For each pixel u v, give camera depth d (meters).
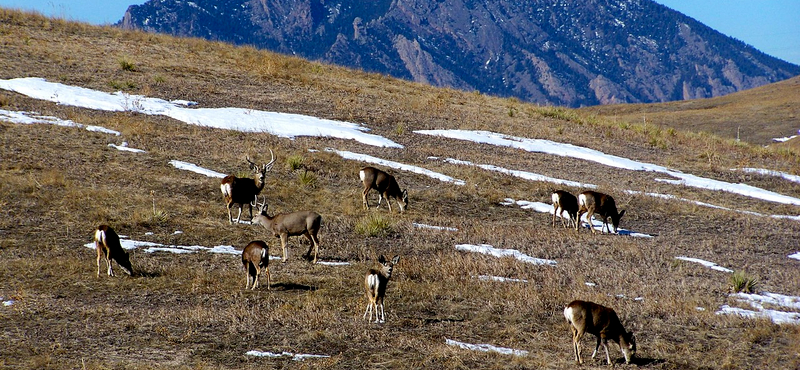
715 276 49.88
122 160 65.75
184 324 33.12
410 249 51.69
